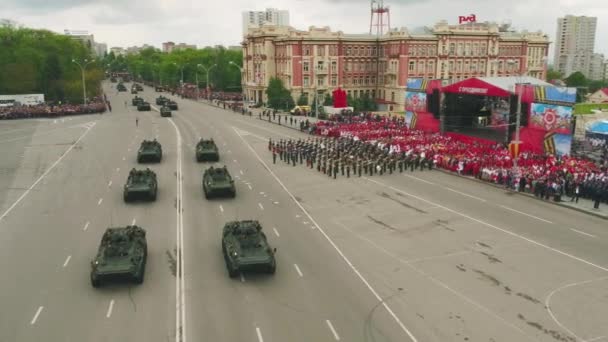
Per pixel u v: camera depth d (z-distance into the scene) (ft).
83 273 75.25
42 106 303.68
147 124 252.42
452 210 108.88
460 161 145.79
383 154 160.15
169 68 549.13
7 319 61.57
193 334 58.18
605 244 88.28
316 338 57.21
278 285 71.10
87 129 231.30
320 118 279.90
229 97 427.33
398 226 97.71
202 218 102.17
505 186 130.00
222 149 184.14
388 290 69.56
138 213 105.50
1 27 451.53
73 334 58.18
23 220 100.73
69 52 424.46
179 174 142.20
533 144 160.25
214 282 72.13
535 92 157.58
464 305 65.31
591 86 536.42
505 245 87.45
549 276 74.49
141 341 56.75
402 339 57.11
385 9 399.03
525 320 61.57
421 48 338.95
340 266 77.92
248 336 57.72
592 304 65.82
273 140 205.46
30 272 75.56
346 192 124.36
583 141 189.47
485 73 362.33
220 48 624.18
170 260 80.07
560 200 115.75
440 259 80.89
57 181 133.49
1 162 156.87
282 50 351.87
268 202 114.73
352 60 355.77
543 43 392.06
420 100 207.00
